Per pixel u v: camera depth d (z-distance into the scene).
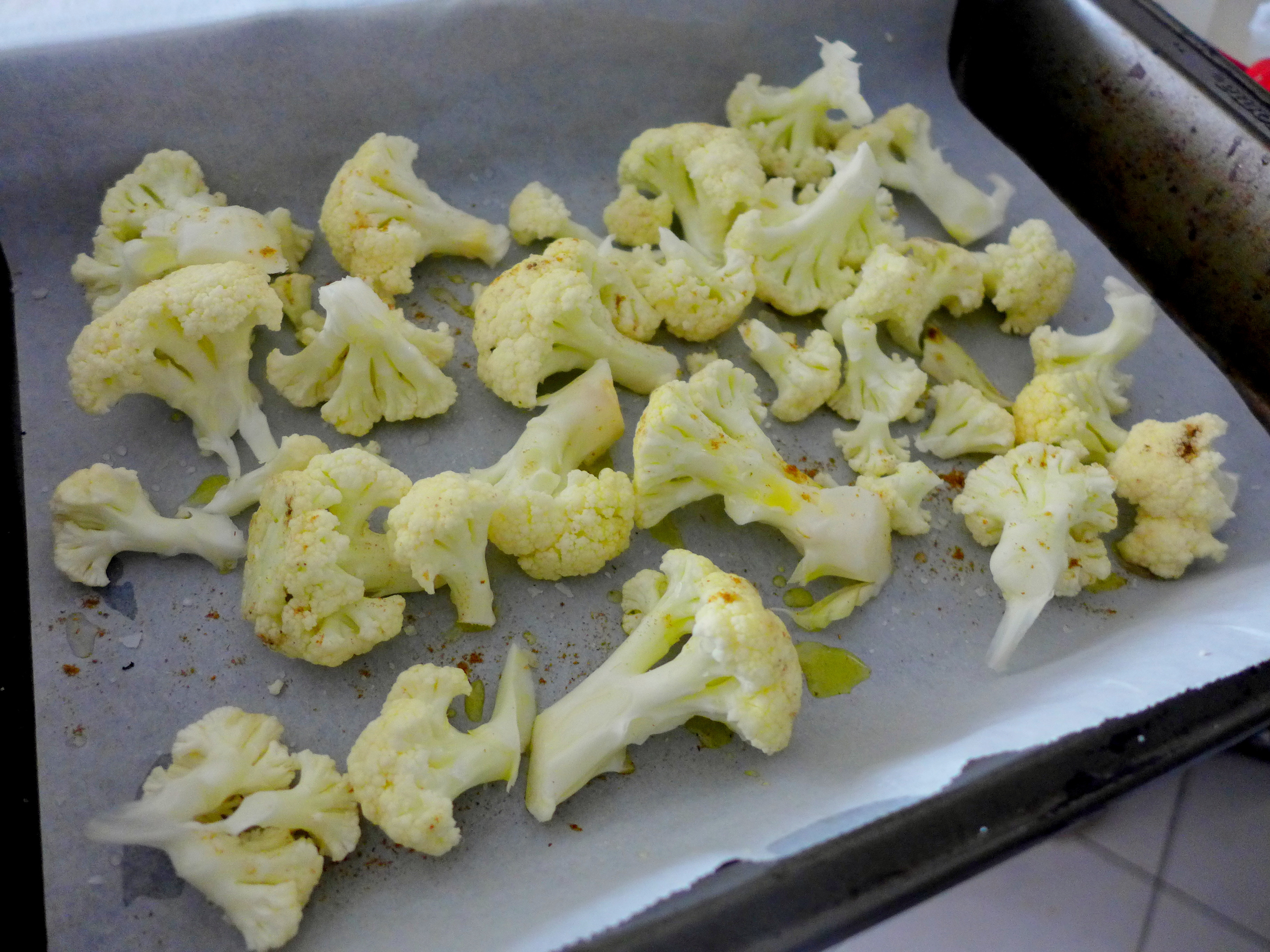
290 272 0.32
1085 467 0.29
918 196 0.37
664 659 0.26
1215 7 0.40
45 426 0.28
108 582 0.26
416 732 0.22
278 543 0.25
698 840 0.22
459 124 0.35
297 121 0.33
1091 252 0.36
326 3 0.31
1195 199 0.34
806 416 0.31
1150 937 0.29
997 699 0.25
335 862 0.23
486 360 0.29
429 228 0.32
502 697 0.24
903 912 0.20
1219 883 0.30
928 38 0.39
